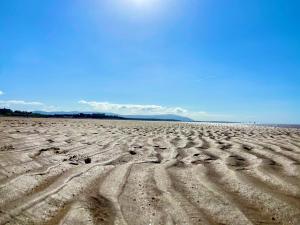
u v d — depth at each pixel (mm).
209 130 18734
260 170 5629
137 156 7273
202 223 3205
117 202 3779
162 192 4230
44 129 14781
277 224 3211
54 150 7730
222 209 3594
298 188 4473
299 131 19891
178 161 6617
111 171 5445
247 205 3738
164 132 15727
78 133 13195
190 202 3822
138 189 4352
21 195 3904
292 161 6625
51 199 3787
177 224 3164
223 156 7344
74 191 4164
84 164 6039
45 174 5055
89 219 3221
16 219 3166
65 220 3176
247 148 8805
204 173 5398
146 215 3385
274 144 9805
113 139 11078
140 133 14508
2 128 13844
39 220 3164
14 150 7254
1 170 5133
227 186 4562
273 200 3922
